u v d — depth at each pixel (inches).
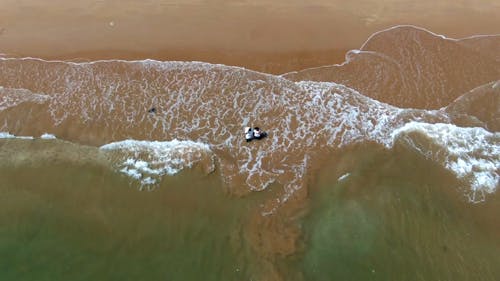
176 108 434.0
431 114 426.9
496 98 437.4
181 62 464.8
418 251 344.2
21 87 451.2
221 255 341.7
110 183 386.3
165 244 350.3
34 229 361.7
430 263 336.8
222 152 404.5
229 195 377.4
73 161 401.7
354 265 337.1
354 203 373.7
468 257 338.6
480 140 408.8
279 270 331.6
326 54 470.0
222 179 386.9
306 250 344.2
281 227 358.3
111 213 369.4
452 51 470.9
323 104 433.4
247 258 339.3
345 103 434.0
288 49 472.4
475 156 399.9
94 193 381.1
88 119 429.1
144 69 460.8
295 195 377.4
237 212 368.2
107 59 468.4
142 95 443.5
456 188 381.4
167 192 380.5
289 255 340.8
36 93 447.8
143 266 338.3
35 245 352.5
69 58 470.3
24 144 415.5
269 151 404.2
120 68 461.7
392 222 361.7
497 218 362.0
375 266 336.2
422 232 354.9
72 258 343.6
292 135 414.3
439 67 460.1
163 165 395.2
